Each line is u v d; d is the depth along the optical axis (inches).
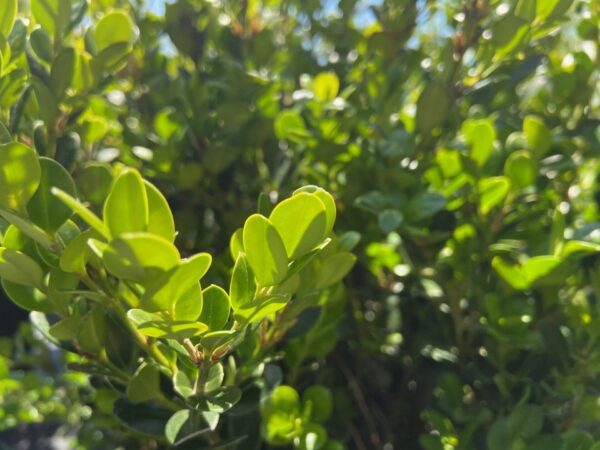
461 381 10.8
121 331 8.1
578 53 11.4
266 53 13.6
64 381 14.5
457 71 10.2
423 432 11.9
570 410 9.7
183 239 12.1
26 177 6.0
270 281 5.7
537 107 12.2
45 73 8.9
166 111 12.5
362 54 13.4
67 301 7.3
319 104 11.7
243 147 12.4
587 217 12.4
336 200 11.2
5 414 14.2
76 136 8.9
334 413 11.0
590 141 11.1
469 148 10.0
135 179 4.9
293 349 9.8
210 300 6.2
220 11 14.3
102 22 8.4
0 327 18.6
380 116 11.3
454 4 12.4
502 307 9.6
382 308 12.3
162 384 7.9
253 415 8.8
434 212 9.4
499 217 10.4
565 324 10.3
